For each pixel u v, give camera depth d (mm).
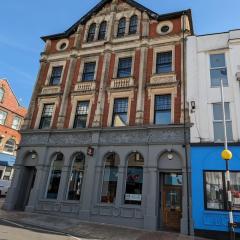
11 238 9516
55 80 22156
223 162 14359
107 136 17812
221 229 13352
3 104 36625
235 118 15164
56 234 11758
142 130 16938
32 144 19922
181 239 12273
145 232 13523
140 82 18297
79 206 16875
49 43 23672
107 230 13562
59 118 19812
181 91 16953
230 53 16578
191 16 19703
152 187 15375
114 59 20297
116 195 16188
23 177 19938
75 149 18500
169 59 18609
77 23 23172
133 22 21312
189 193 14492
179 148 15609
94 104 19297
